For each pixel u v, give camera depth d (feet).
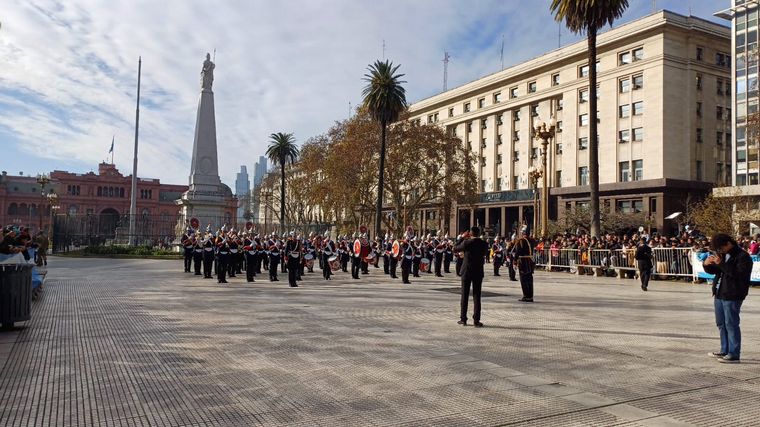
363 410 18.70
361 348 28.86
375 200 185.68
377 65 148.77
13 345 29.04
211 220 139.64
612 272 93.61
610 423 17.61
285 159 242.17
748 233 120.57
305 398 20.03
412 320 38.81
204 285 66.28
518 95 227.40
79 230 156.15
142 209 379.14
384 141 149.38
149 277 77.25
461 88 252.62
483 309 45.78
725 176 182.50
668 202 169.17
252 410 18.61
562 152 205.16
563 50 204.54
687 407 19.39
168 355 26.86
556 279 86.22
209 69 140.46
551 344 30.42
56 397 19.93
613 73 186.80
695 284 76.07
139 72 160.76
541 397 20.35
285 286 66.69
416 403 19.51
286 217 275.59
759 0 154.81
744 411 19.01
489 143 242.17
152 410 18.53
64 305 45.65
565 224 172.65
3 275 33.30
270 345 29.43
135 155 158.40
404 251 74.90
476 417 18.04
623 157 183.01
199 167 139.64
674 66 175.11
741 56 159.43
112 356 26.58
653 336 33.12
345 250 98.17
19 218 358.64
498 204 224.74
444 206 186.70
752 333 35.40
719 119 183.42
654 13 174.50
